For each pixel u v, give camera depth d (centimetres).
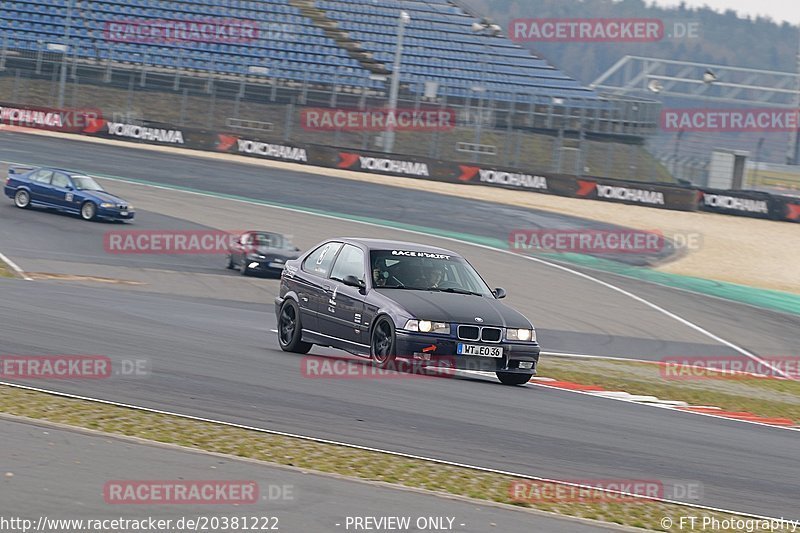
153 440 2378
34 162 13112
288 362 3850
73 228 9900
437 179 14975
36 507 1773
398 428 2803
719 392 5081
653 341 7356
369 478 2238
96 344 3784
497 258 10531
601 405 3794
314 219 11694
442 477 2320
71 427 2388
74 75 17550
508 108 17912
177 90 17700
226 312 6281
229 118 17362
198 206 11769
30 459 2078
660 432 3275
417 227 11812
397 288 3950
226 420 2700
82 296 5922
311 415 2862
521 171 14762
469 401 3362
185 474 2106
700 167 18438
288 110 16575
